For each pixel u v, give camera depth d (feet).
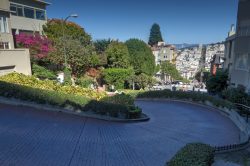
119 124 39.24
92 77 111.04
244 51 69.10
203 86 188.75
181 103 73.00
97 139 27.30
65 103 41.70
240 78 71.41
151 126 38.52
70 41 95.04
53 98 40.93
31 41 84.53
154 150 24.75
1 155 19.70
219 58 142.51
